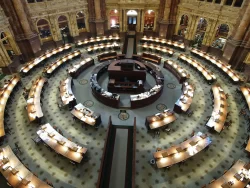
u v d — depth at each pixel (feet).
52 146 41.63
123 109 57.41
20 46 78.28
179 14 90.02
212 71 73.05
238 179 34.86
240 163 37.27
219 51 83.25
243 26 67.00
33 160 42.63
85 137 48.26
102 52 87.76
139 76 65.62
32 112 50.78
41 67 76.07
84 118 49.26
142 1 92.22
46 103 58.29
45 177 39.47
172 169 40.86
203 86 65.31
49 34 99.35
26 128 50.16
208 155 43.52
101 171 37.76
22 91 63.10
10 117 53.36
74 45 94.48
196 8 81.00
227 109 55.77
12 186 34.55
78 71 71.31
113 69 64.75
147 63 73.31
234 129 49.75
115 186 38.14
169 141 47.29
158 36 101.04
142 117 54.44
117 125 51.83
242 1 68.33
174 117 49.19
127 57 82.79
